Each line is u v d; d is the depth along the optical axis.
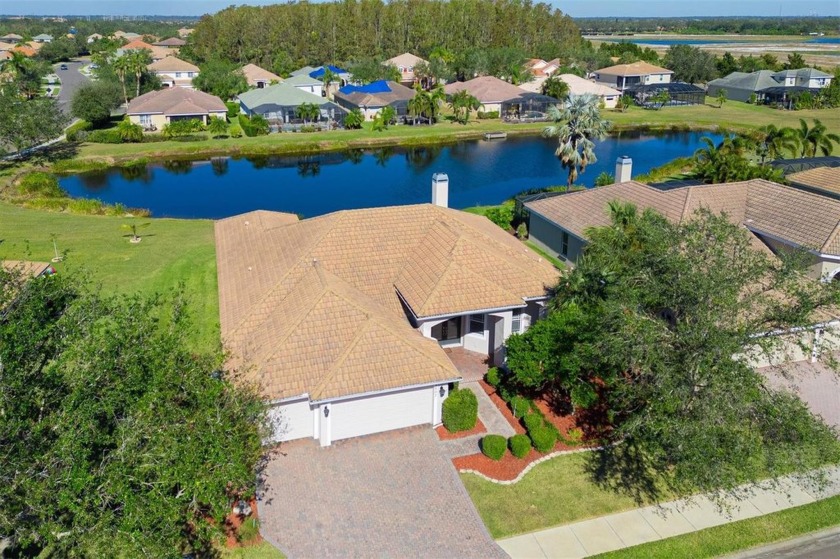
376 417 25.05
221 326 28.11
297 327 25.53
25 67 120.12
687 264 19.64
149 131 93.62
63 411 16.25
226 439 17.12
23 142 74.88
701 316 19.17
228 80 115.25
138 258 43.25
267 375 24.06
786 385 28.27
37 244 45.78
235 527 20.45
